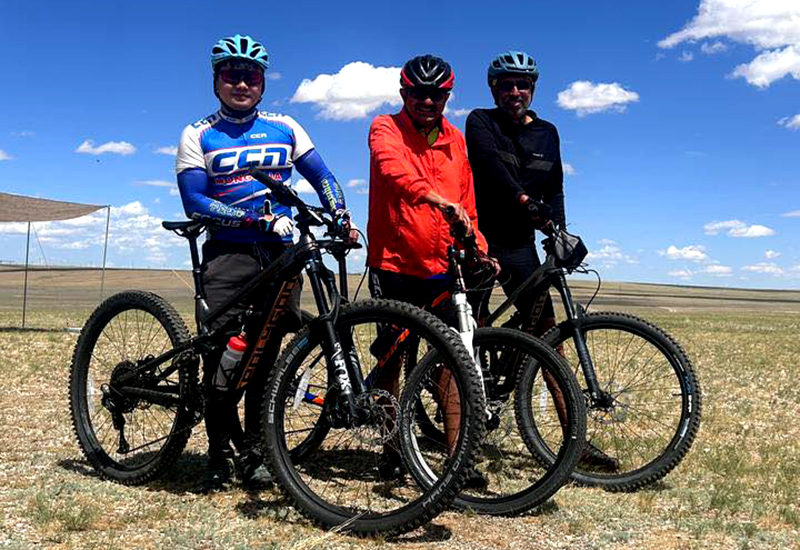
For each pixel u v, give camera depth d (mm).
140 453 4102
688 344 14453
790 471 4320
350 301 3447
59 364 8484
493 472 4121
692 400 3822
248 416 3781
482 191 4352
